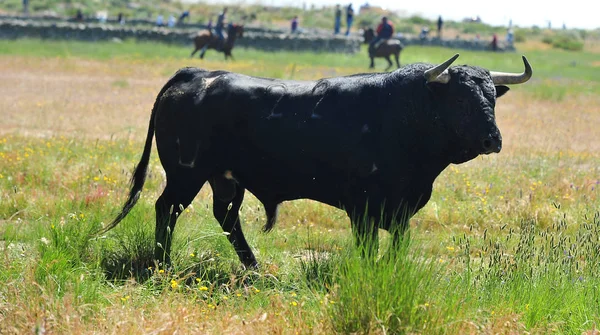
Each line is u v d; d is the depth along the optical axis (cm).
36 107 2589
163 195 1030
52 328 746
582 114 3014
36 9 8556
